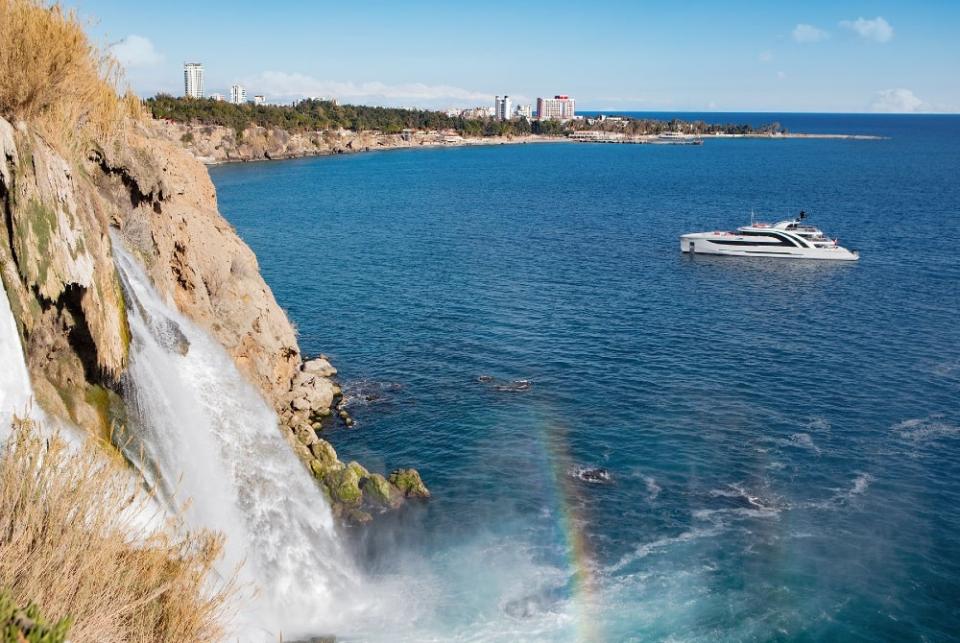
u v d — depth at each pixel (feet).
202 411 84.07
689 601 84.23
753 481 110.73
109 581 33.55
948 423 129.59
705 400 140.36
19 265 49.55
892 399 140.36
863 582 87.61
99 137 78.33
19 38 52.95
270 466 96.12
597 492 108.17
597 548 94.68
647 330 185.47
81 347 57.88
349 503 103.35
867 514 101.71
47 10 57.72
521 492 108.27
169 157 119.24
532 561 91.81
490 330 183.93
